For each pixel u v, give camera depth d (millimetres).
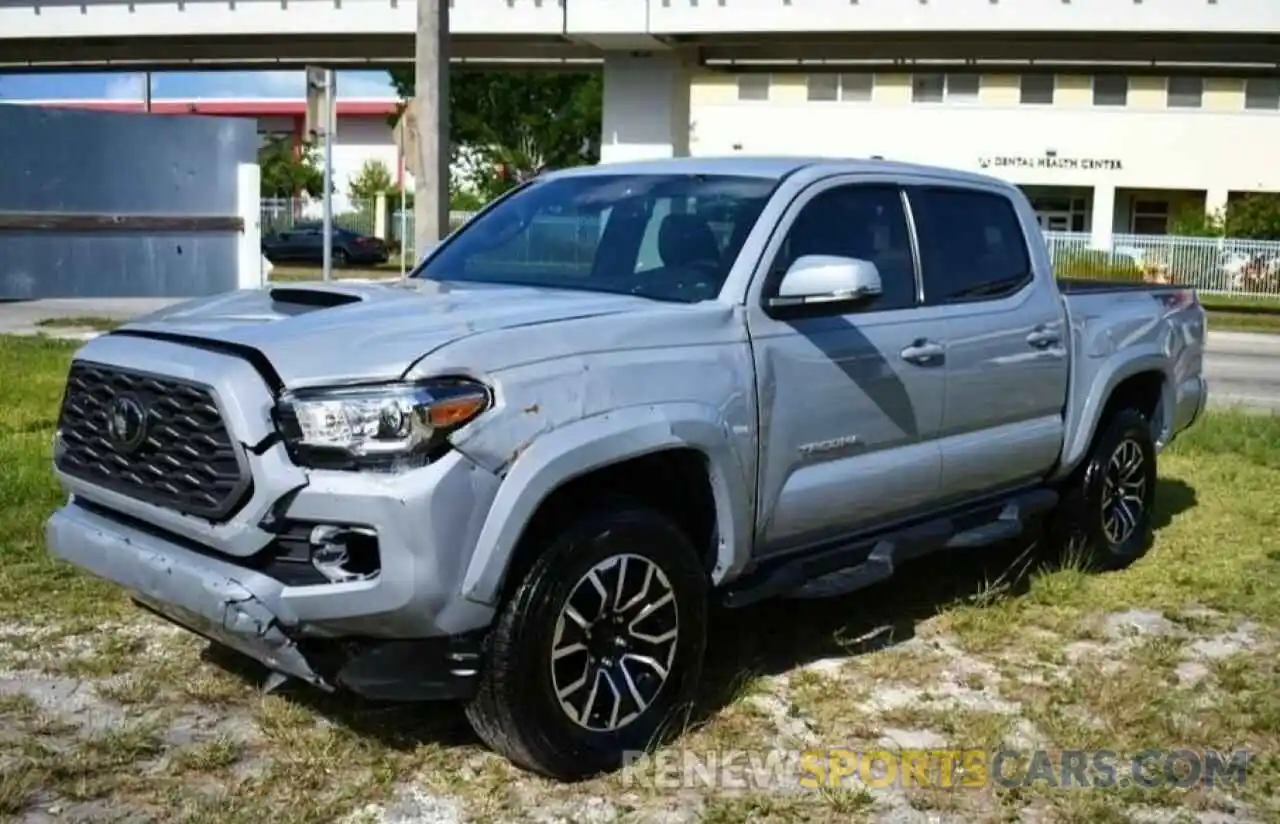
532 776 4301
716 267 4906
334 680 4055
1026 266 6254
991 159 46594
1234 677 5312
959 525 5863
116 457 4344
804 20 33094
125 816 3963
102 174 23328
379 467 3842
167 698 4852
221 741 4445
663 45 36188
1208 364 19250
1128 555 6996
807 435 4957
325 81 13375
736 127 47812
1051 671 5395
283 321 4277
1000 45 34719
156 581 4145
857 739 4684
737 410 4633
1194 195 47562
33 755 4305
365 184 61062
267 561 3990
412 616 3865
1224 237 39594
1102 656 5609
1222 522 8055
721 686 5105
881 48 35625
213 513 3984
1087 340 6531
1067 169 46250
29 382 11453
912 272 5605
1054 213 48438
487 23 34656
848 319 5164
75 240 23109
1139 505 7137
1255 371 18406
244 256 25469
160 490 4184
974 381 5727
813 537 5152
